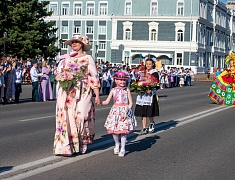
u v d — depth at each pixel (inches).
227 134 470.0
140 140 419.5
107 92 1143.0
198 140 426.0
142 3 2753.4
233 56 872.3
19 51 1700.3
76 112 325.7
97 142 395.5
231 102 865.5
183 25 2687.0
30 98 924.6
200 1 2731.3
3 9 1720.0
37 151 348.2
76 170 287.4
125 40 2773.1
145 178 273.0
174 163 319.9
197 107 803.4
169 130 490.6
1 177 262.8
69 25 2883.9
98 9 2834.6
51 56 1876.2
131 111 342.3
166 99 1008.2
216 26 3097.9
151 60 444.1
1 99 780.0
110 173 282.8
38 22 1793.8
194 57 2672.2
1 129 470.3
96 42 2849.4
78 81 323.6
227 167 312.2
